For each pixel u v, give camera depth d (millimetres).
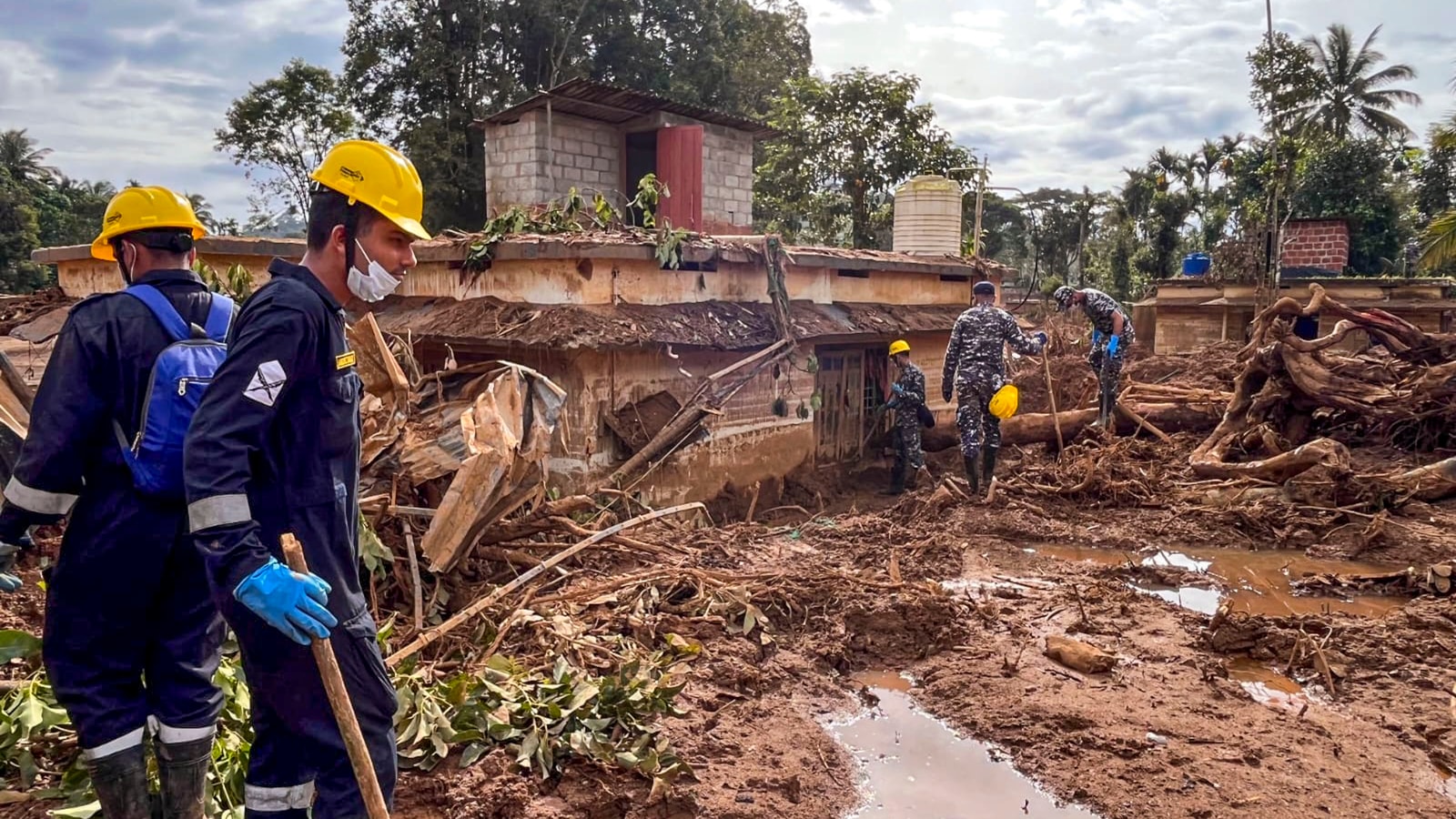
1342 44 32406
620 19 29109
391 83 28109
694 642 5070
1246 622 5570
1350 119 33031
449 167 26688
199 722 3035
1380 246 32969
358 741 2383
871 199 29141
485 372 6227
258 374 2363
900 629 5504
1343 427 11227
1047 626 5848
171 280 3125
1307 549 7699
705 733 4266
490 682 4168
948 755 4289
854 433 12656
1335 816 3719
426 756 3791
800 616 5699
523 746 3803
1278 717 4617
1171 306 23984
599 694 4125
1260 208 32906
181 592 3012
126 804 2961
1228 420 10883
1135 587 6766
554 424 5801
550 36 28344
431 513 5367
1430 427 10359
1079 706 4660
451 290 9750
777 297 9945
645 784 3766
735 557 6719
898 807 3826
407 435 5746
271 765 2588
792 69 34469
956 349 9617
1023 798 3920
